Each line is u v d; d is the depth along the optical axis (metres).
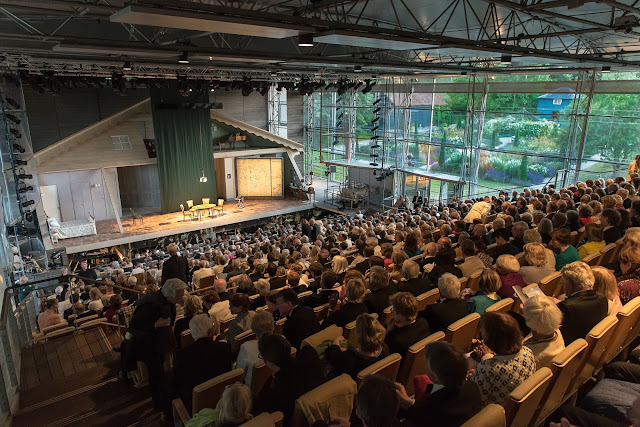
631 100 15.95
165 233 20.77
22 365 5.49
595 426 2.34
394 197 24.75
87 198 22.31
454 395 2.29
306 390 2.96
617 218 5.55
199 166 24.44
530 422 2.85
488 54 10.77
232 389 2.43
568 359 2.72
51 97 23.41
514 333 2.59
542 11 7.57
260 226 24.47
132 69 15.00
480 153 21.08
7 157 16.31
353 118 27.14
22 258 15.84
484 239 6.66
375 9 10.62
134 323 4.21
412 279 4.77
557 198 9.09
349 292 4.15
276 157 26.92
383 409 2.01
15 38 8.77
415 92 23.27
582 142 17.09
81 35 9.67
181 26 5.41
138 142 22.86
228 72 17.16
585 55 12.73
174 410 3.55
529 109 18.97
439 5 10.38
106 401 4.61
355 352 3.17
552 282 4.32
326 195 26.88
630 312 3.24
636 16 8.45
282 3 8.73
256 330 3.38
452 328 3.43
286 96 29.88
